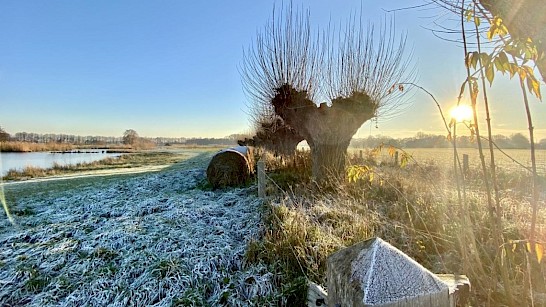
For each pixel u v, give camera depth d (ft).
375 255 2.60
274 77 25.76
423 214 13.17
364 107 23.18
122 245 14.32
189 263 11.78
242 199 21.84
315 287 4.36
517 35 4.95
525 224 10.72
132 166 64.95
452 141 7.45
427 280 2.54
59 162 73.05
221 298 9.77
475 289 7.90
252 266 11.40
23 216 21.52
